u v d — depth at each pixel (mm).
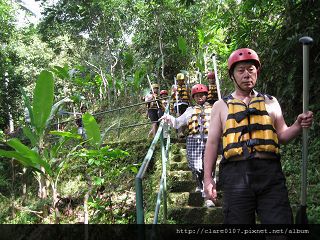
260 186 2395
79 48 14406
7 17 14414
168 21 12320
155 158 7469
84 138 8438
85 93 15141
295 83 5586
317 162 4828
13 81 13906
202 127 4738
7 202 7926
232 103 2568
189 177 5504
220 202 4688
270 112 2568
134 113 11930
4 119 13867
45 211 6238
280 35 5875
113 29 13469
